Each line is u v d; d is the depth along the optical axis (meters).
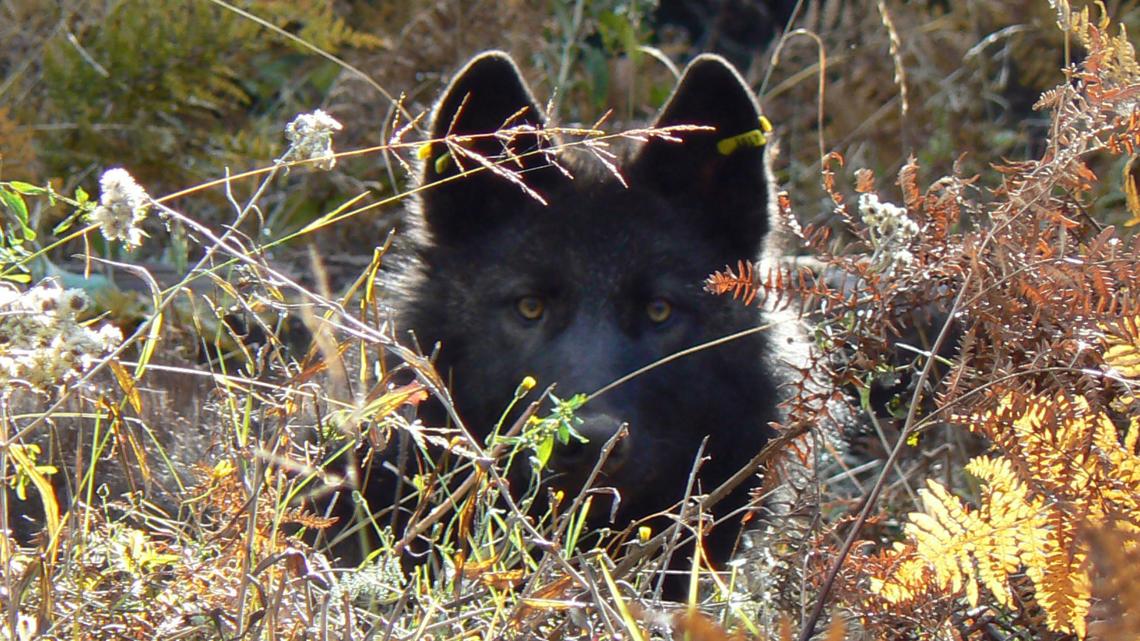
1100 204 12.05
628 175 9.78
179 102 14.46
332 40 15.15
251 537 5.40
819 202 15.12
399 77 15.34
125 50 13.90
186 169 13.97
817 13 19.56
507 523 6.78
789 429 7.10
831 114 16.62
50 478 8.23
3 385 5.18
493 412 9.31
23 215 6.09
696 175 9.72
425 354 9.59
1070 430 5.75
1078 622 5.39
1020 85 16.55
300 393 5.90
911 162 7.13
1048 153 6.66
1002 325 6.39
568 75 16.09
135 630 5.49
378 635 5.94
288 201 14.51
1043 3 15.94
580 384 8.78
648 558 7.28
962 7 17.08
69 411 8.23
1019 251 6.35
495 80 9.56
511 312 9.41
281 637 5.50
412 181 10.03
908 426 6.20
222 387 6.76
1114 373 5.84
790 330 9.65
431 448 9.03
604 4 16.22
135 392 5.78
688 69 9.58
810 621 5.93
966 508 6.12
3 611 5.35
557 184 9.72
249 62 15.45
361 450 8.77
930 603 6.07
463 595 6.04
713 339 9.37
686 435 9.18
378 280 10.00
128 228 5.57
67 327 5.28
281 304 6.12
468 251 9.70
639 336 9.26
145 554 5.86
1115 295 6.50
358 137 14.92
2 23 14.43
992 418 5.88
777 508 9.28
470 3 15.62
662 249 9.38
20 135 12.46
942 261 6.84
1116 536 5.28
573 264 9.30
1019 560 5.86
